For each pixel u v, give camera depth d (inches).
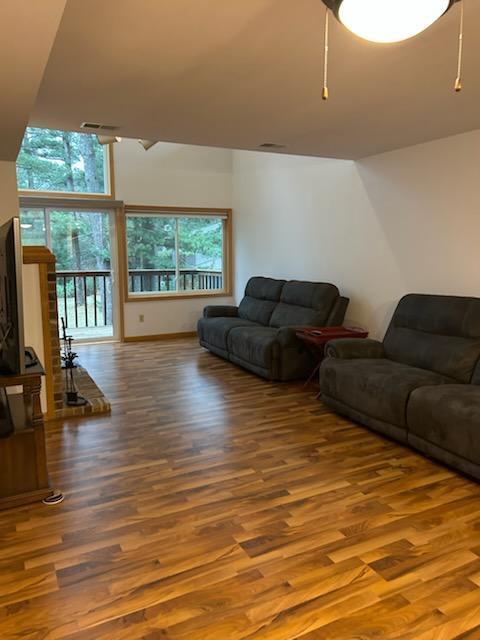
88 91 106.9
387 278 181.5
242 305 250.5
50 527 89.9
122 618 67.4
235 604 69.9
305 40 82.0
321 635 64.2
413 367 144.3
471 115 128.6
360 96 112.1
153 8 70.6
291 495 101.3
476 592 72.4
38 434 99.0
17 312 94.0
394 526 89.9
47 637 64.1
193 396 169.2
